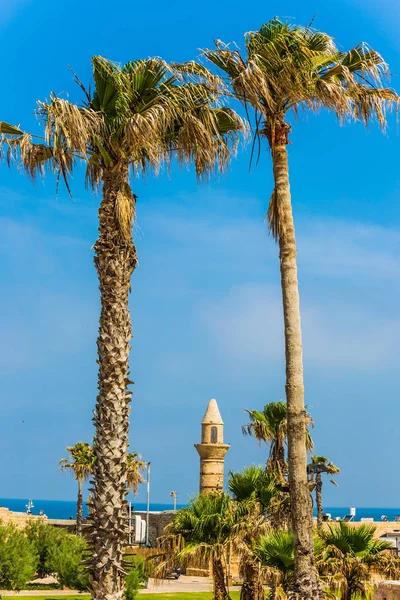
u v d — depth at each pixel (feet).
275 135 62.08
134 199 64.90
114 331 60.54
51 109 58.29
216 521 81.71
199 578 212.23
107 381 59.82
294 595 54.95
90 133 60.34
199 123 61.82
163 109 61.16
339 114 60.34
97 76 62.90
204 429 222.69
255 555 77.66
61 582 170.09
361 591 75.82
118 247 61.82
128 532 59.31
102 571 57.36
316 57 59.72
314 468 59.06
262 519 82.94
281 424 110.11
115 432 59.31
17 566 155.43
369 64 60.75
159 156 63.62
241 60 61.41
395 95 61.46
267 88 59.36
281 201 60.90
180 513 84.64
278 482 88.63
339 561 74.74
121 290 61.46
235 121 65.41
